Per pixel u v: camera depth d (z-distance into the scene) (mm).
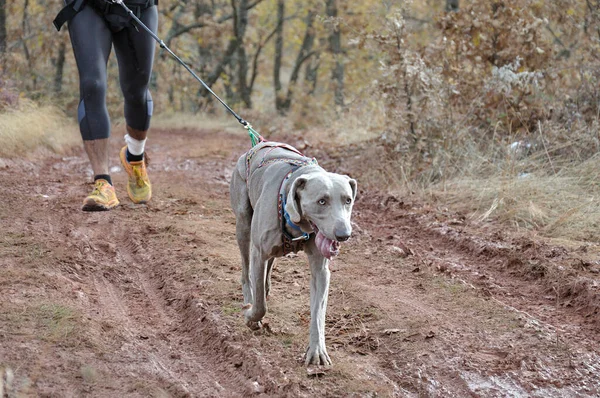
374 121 13000
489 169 9047
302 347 4633
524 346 4715
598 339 4863
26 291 5074
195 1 25672
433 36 16609
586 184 8281
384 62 10898
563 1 11234
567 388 4215
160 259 6258
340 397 4012
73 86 21094
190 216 7867
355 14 21141
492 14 10867
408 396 4141
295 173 4238
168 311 5285
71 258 5977
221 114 23000
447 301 5496
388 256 6625
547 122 9250
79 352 4273
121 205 8094
